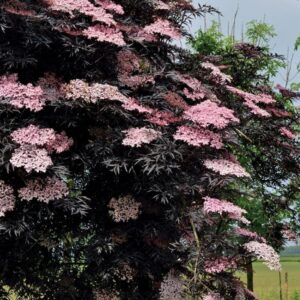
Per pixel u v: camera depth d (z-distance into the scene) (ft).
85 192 17.66
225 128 17.61
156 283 17.71
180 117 17.07
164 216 17.30
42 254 17.42
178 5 19.35
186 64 19.70
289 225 23.02
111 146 16.08
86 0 16.72
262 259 16.30
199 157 16.89
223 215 17.04
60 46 16.72
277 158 22.84
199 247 15.96
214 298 15.93
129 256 16.55
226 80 20.75
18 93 15.42
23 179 15.70
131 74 17.93
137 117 17.02
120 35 16.42
